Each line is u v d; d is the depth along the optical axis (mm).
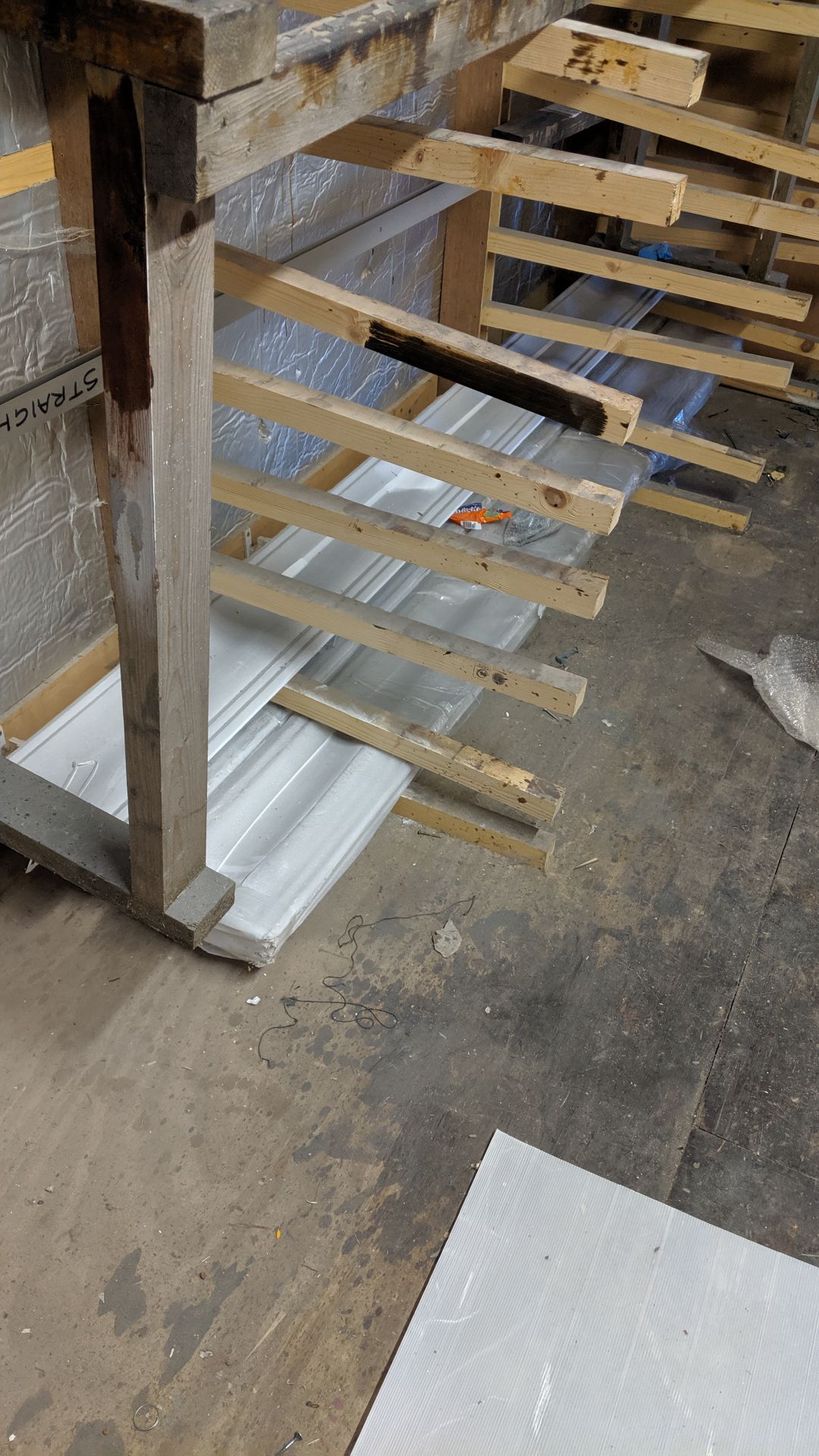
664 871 2119
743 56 3240
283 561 2379
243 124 976
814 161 2150
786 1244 1622
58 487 1851
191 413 1183
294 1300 1498
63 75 1451
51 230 1600
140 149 948
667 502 3021
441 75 1260
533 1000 1883
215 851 1904
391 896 2014
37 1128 1632
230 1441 1370
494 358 1460
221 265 1571
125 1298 1473
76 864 1694
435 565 1809
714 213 2453
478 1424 1404
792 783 2322
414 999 1860
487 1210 1608
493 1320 1498
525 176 1629
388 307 1525
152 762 1458
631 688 2498
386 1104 1717
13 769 1814
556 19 1444
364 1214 1591
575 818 2195
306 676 2152
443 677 2293
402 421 1632
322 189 2252
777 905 2082
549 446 2988
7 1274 1479
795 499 3156
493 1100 1741
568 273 3836
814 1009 1921
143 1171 1600
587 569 2814
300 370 2512
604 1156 1693
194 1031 1772
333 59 1055
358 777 2033
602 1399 1441
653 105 2164
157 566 1246
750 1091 1798
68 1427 1360
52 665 2049
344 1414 1406
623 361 3293
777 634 2672
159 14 859
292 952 1903
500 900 2031
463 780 2020
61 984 1808
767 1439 1427
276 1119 1680
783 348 3379
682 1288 1556
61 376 1704
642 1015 1883
